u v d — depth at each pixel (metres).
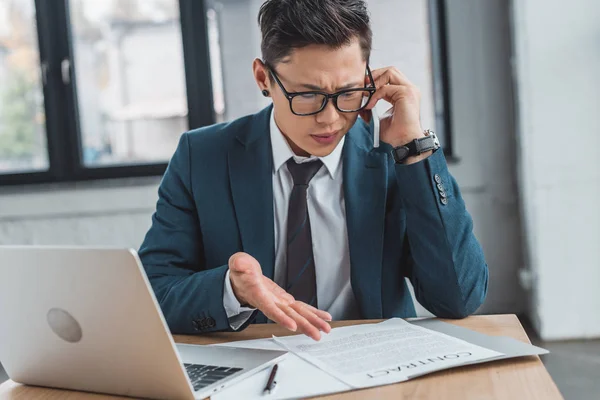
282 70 1.25
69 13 3.56
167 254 1.49
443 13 3.45
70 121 3.55
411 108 1.38
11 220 3.51
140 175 3.57
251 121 1.54
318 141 1.29
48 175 3.56
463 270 1.31
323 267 1.47
